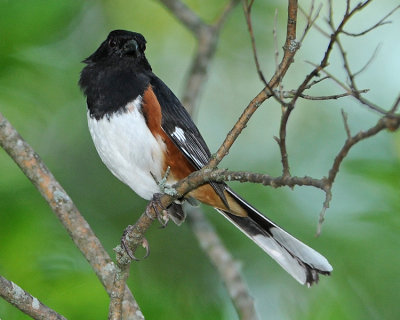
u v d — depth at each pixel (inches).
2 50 409.7
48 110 473.4
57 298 377.4
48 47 452.8
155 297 411.8
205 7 563.8
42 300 377.4
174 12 488.1
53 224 422.3
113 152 344.5
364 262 427.2
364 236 431.5
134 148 338.3
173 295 440.5
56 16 417.7
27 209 420.8
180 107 354.3
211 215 504.4
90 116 347.6
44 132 518.6
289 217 459.8
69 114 516.1
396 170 408.8
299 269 328.5
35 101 462.0
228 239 498.0
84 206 518.9
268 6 548.4
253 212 340.8
